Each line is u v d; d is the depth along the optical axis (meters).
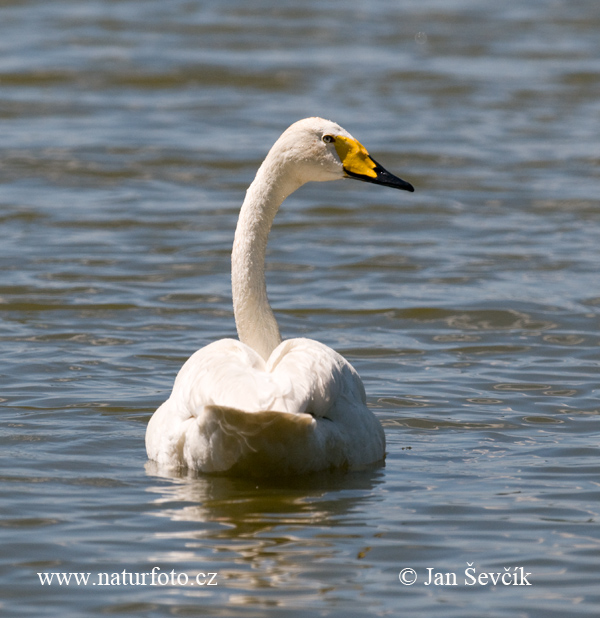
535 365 13.60
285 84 33.06
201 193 22.94
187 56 35.62
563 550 7.94
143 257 18.53
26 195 22.31
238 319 10.91
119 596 7.17
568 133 28.55
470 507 8.81
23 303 15.94
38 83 32.16
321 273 17.97
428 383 12.88
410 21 42.59
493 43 39.16
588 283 17.30
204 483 9.30
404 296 16.67
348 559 7.72
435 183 24.06
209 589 7.24
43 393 12.21
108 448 10.40
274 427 8.36
